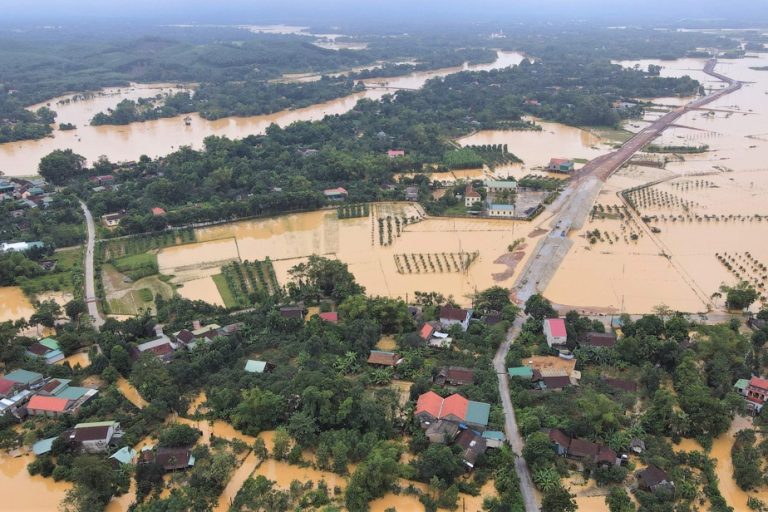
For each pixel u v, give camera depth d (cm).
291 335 15575
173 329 15962
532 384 13250
